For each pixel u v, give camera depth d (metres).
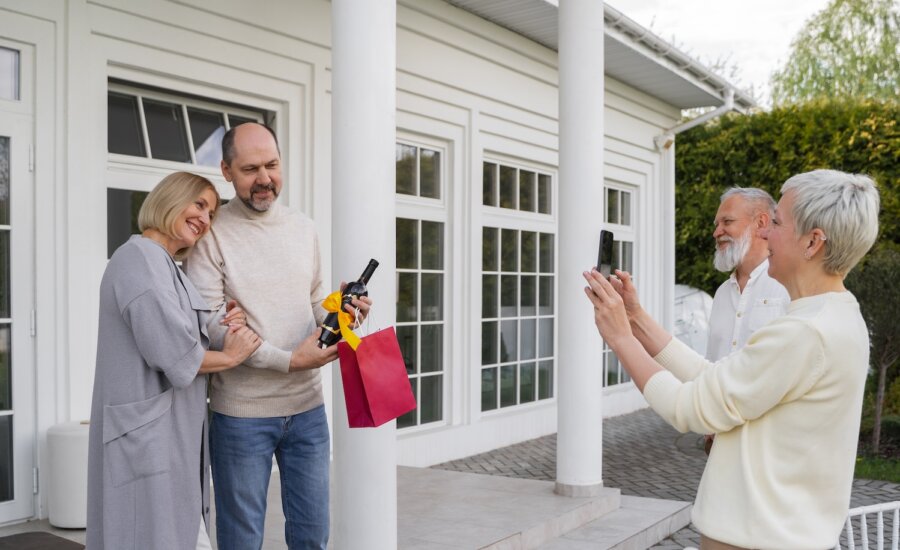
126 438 2.37
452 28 7.00
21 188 4.24
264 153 2.68
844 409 1.64
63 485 4.02
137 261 2.39
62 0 4.37
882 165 10.40
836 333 1.61
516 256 8.05
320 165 5.79
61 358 4.38
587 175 4.89
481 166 7.43
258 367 2.64
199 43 5.05
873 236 1.64
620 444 8.05
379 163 3.05
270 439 2.74
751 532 1.65
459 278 7.21
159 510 2.36
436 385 7.09
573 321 4.90
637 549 4.49
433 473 5.53
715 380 1.70
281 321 2.74
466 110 7.27
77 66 4.43
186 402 2.46
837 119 10.77
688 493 6.07
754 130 11.47
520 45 7.78
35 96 4.29
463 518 4.34
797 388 1.62
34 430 4.29
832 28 22.41
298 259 2.82
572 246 4.90
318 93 5.79
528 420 8.06
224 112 5.43
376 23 3.04
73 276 4.41
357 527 3.03
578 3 4.83
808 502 1.65
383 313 3.05
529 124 8.02
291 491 2.84
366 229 3.02
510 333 8.00
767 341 1.65
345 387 2.59
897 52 21.66
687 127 10.47
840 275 1.68
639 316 2.05
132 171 4.77
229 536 2.73
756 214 3.18
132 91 4.90
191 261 2.70
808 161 11.03
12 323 4.21
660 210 10.78
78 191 4.44
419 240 6.88
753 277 3.19
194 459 2.47
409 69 6.62
